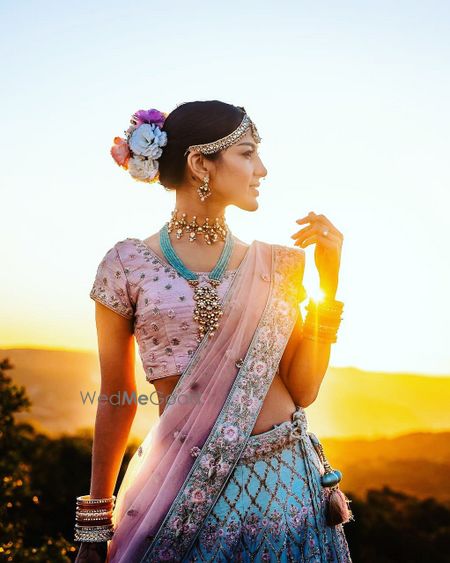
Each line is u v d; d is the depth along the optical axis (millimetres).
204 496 2457
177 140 2736
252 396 2547
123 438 2770
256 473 2502
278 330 2650
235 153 2697
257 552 2439
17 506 9711
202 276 2637
